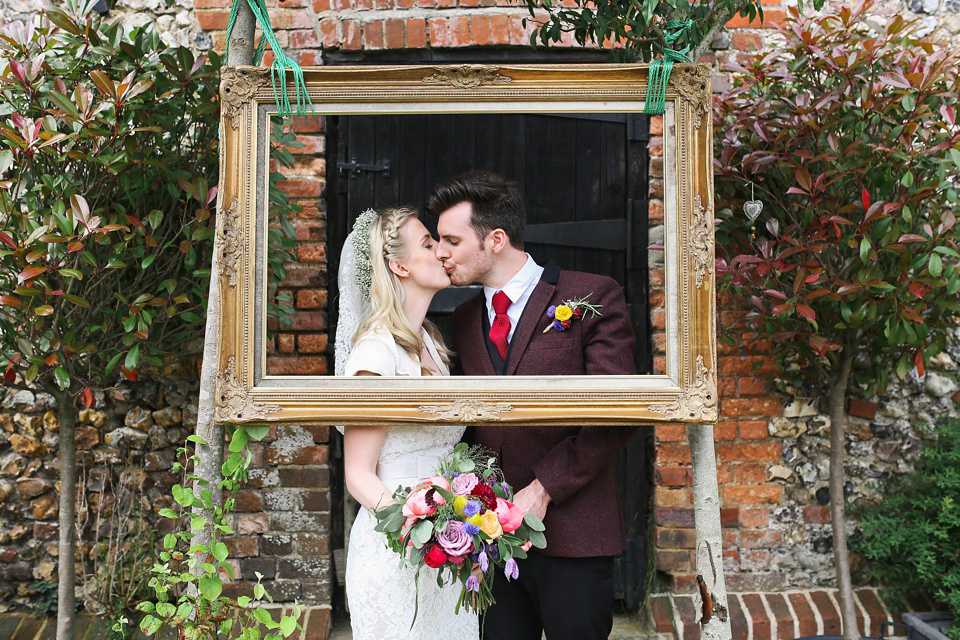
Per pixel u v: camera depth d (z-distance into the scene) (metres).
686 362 1.91
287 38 3.13
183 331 2.85
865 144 2.61
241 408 1.90
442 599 2.09
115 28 2.51
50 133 2.19
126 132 2.34
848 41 2.81
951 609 2.99
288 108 1.93
